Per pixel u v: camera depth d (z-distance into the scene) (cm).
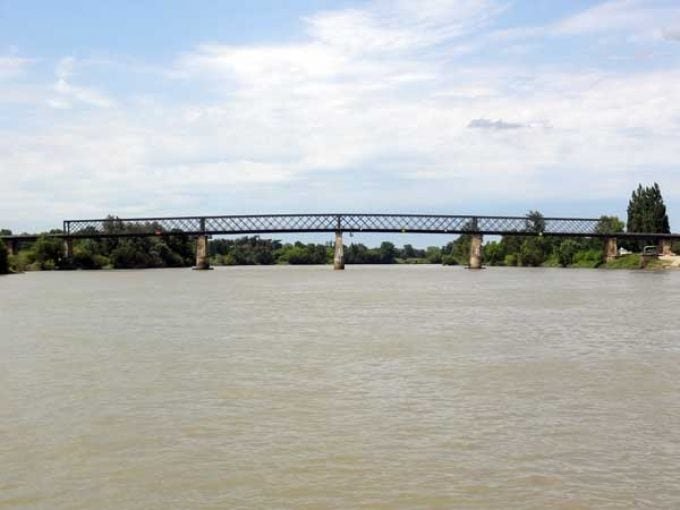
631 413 2608
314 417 2564
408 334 4975
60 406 2755
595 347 4281
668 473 1980
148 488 1889
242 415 2597
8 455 2155
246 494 1844
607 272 18588
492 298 8675
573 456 2117
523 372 3428
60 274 18488
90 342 4628
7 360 3888
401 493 1842
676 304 7575
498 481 1922
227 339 4738
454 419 2531
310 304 7900
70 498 1828
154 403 2797
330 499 1809
